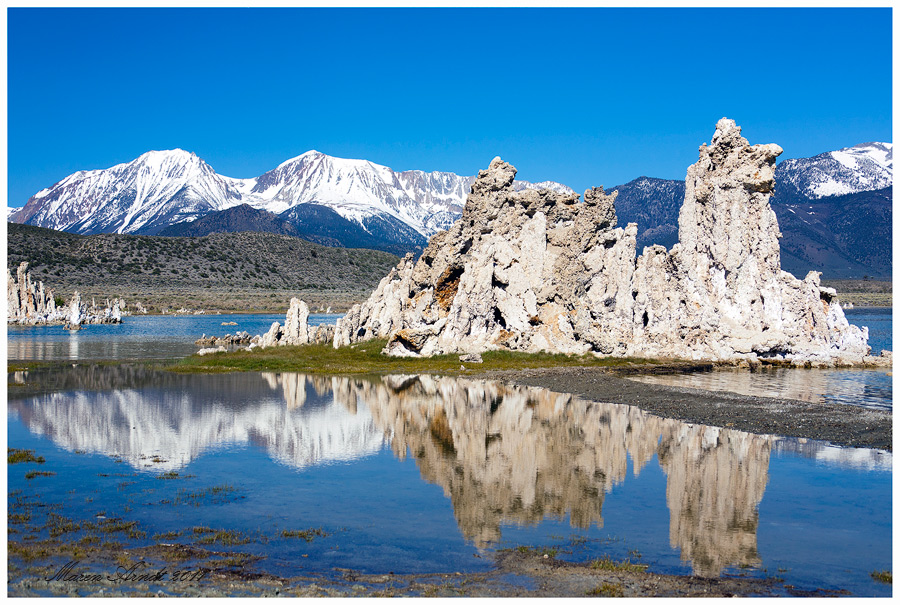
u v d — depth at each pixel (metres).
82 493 28.11
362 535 24.03
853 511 26.75
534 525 25.30
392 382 59.94
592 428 41.00
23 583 18.83
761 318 78.38
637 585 19.72
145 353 83.06
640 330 77.50
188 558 21.42
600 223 79.12
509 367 68.38
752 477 31.08
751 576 20.75
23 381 57.69
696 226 79.88
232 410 46.12
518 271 76.69
